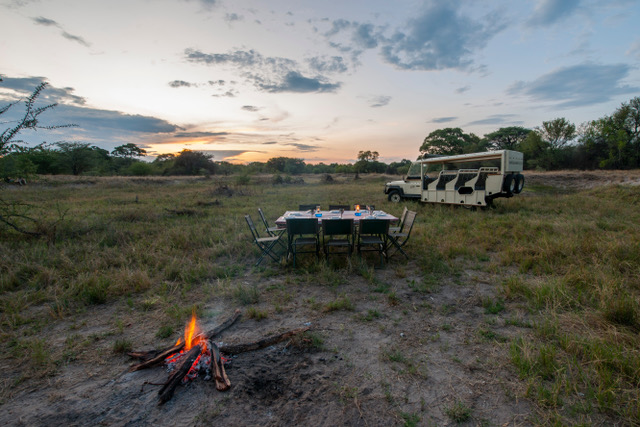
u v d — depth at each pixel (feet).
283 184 101.45
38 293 15.37
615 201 44.80
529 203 45.11
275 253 22.34
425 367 10.00
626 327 11.64
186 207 47.06
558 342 11.11
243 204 50.70
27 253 20.88
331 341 11.59
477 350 10.85
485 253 21.91
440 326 12.57
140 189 81.30
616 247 19.69
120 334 12.23
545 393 8.53
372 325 12.73
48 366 10.17
